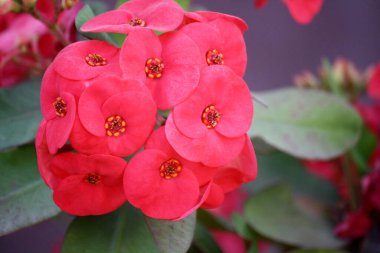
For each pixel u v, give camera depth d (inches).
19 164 12.6
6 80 15.1
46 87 10.7
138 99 10.2
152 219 11.4
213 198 10.9
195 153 10.4
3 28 14.8
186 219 11.5
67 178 10.6
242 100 10.8
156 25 10.7
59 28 13.3
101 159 10.3
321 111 15.0
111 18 11.0
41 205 12.0
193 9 15.0
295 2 15.4
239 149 10.8
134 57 10.4
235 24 11.6
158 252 12.3
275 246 17.0
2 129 12.8
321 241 15.3
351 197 16.1
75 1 12.5
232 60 11.4
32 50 14.5
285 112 14.9
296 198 16.4
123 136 10.4
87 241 12.3
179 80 10.4
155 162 10.4
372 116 17.0
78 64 10.4
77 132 10.2
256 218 15.2
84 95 10.1
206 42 10.9
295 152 14.3
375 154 16.8
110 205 11.0
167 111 11.3
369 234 15.5
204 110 10.6
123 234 12.5
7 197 12.1
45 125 10.8
